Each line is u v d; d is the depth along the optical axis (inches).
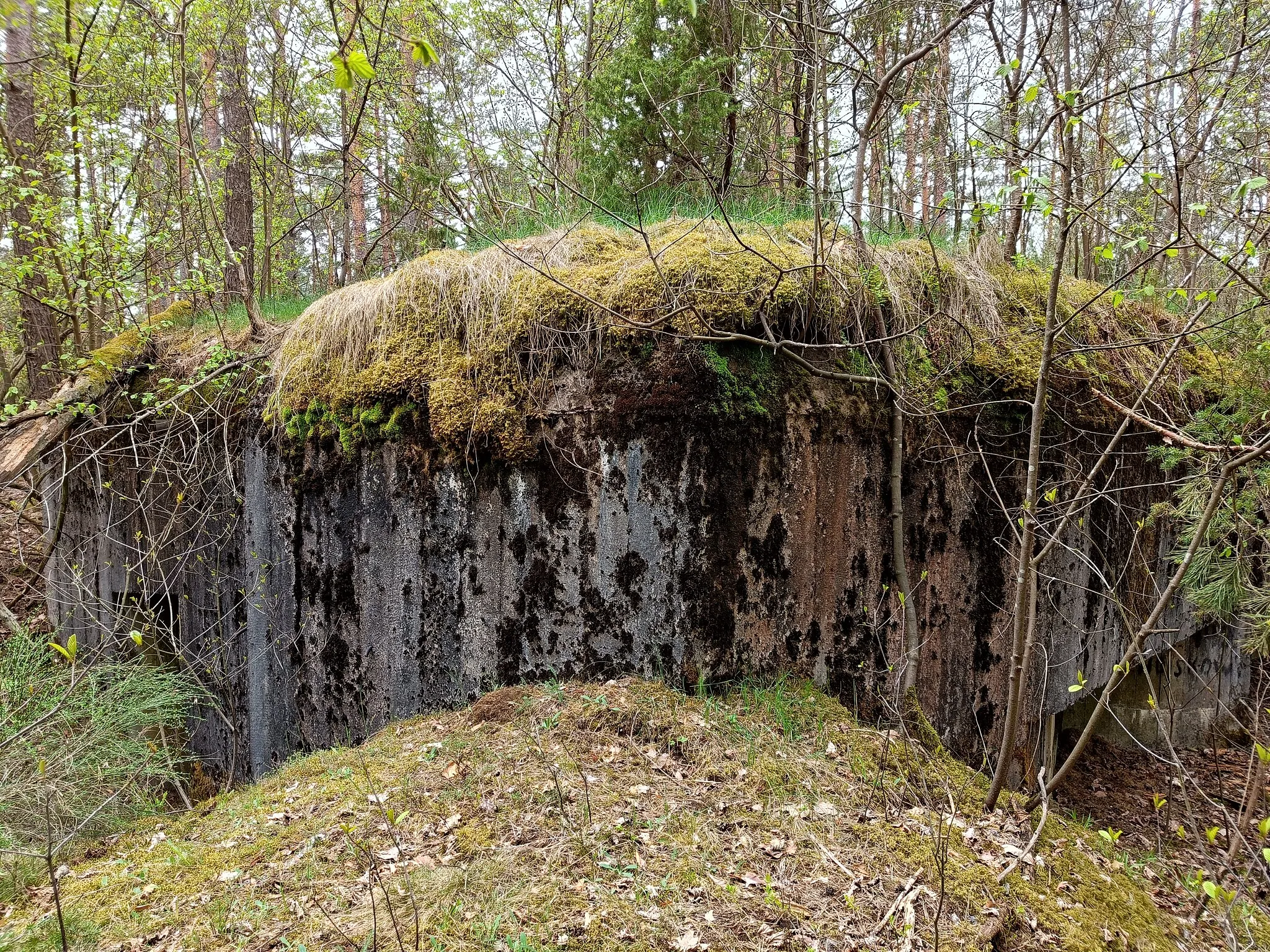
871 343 149.3
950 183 224.5
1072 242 255.8
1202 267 173.0
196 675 214.4
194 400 222.4
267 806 132.9
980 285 182.2
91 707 187.0
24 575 314.8
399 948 89.9
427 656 167.3
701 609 140.3
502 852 107.8
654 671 144.6
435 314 170.7
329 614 184.4
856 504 159.5
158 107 309.4
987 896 109.7
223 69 340.8
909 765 139.9
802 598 153.2
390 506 171.8
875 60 211.3
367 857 109.8
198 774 223.1
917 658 166.4
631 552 145.5
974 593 175.3
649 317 144.6
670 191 252.1
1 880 125.1
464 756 134.0
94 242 243.1
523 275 164.6
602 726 134.7
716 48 249.8
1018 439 179.9
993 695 179.3
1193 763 239.1
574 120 329.7
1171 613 221.8
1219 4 172.4
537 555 153.8
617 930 93.6
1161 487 212.2
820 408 153.7
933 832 122.5
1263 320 143.3
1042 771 139.4
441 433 158.2
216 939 96.2
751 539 145.0
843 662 158.9
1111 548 199.2
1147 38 205.6
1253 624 154.2
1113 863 137.1
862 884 107.1
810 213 212.4
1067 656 191.6
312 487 185.9
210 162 309.6
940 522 170.7
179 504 216.4
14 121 260.8
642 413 143.1
